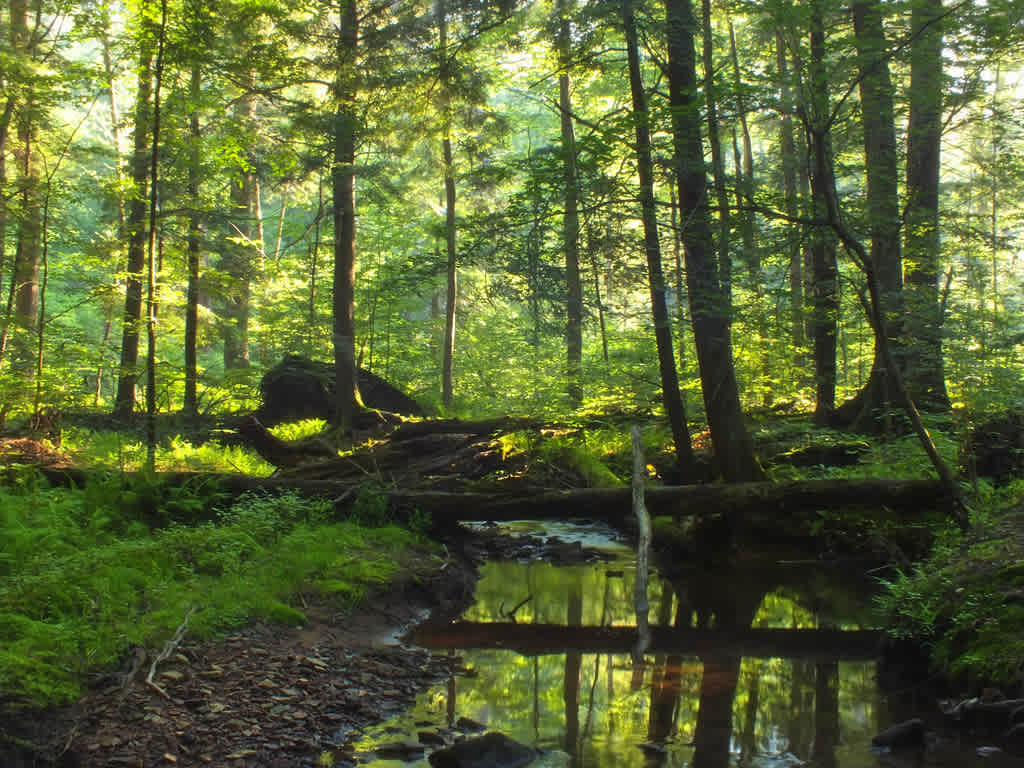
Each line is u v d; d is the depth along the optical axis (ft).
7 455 32.50
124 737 14.64
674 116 27.68
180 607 20.06
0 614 16.79
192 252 54.13
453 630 24.66
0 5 46.68
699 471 36.78
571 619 26.30
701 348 33.55
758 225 28.14
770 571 33.12
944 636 19.07
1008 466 31.35
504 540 38.63
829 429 39.60
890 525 33.12
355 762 15.07
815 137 23.93
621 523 41.57
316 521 30.55
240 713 16.25
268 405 57.16
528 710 18.03
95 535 24.57
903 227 34.68
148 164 49.14
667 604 28.32
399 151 55.42
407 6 45.34
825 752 15.51
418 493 33.42
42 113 41.32
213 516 30.55
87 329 92.02
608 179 28.50
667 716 17.69
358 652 21.11
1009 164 40.78
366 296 73.87
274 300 77.46
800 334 48.08
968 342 27.50
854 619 26.14
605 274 32.27
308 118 48.19
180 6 34.06
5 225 41.50
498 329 87.97
